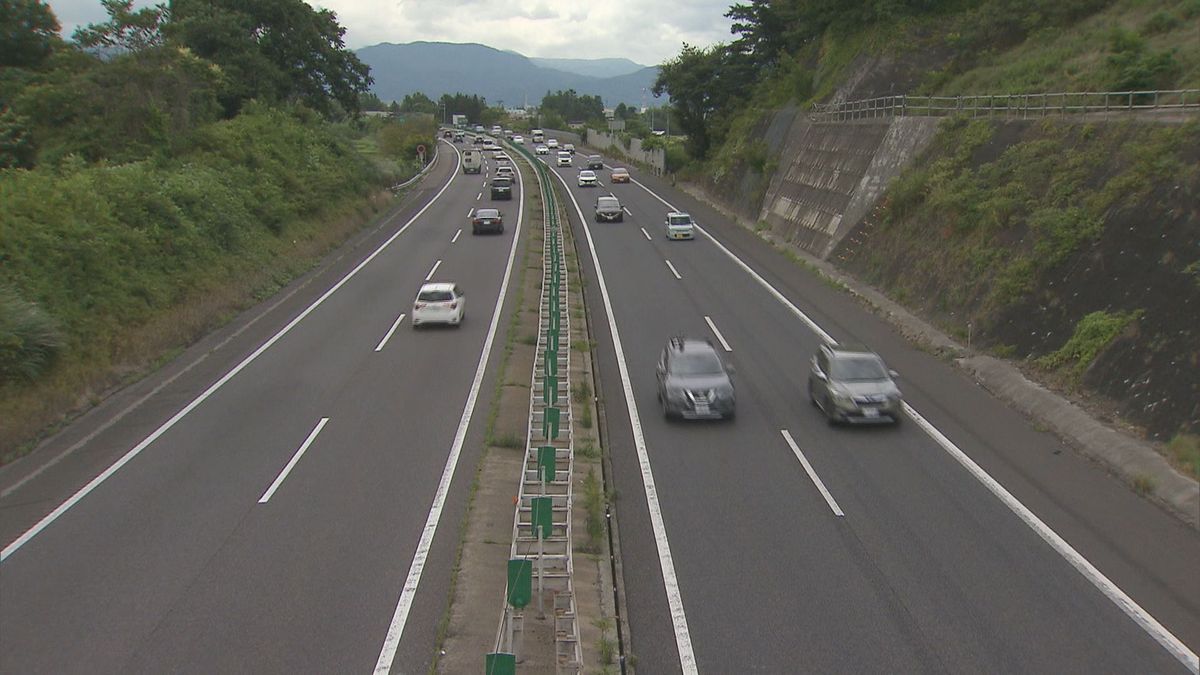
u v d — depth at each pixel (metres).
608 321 29.08
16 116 37.47
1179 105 24.59
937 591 12.16
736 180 59.34
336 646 10.88
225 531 14.06
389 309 30.56
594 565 13.10
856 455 17.36
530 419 17.16
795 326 27.80
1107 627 11.19
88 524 14.35
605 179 78.69
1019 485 15.69
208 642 10.95
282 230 39.31
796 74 60.31
